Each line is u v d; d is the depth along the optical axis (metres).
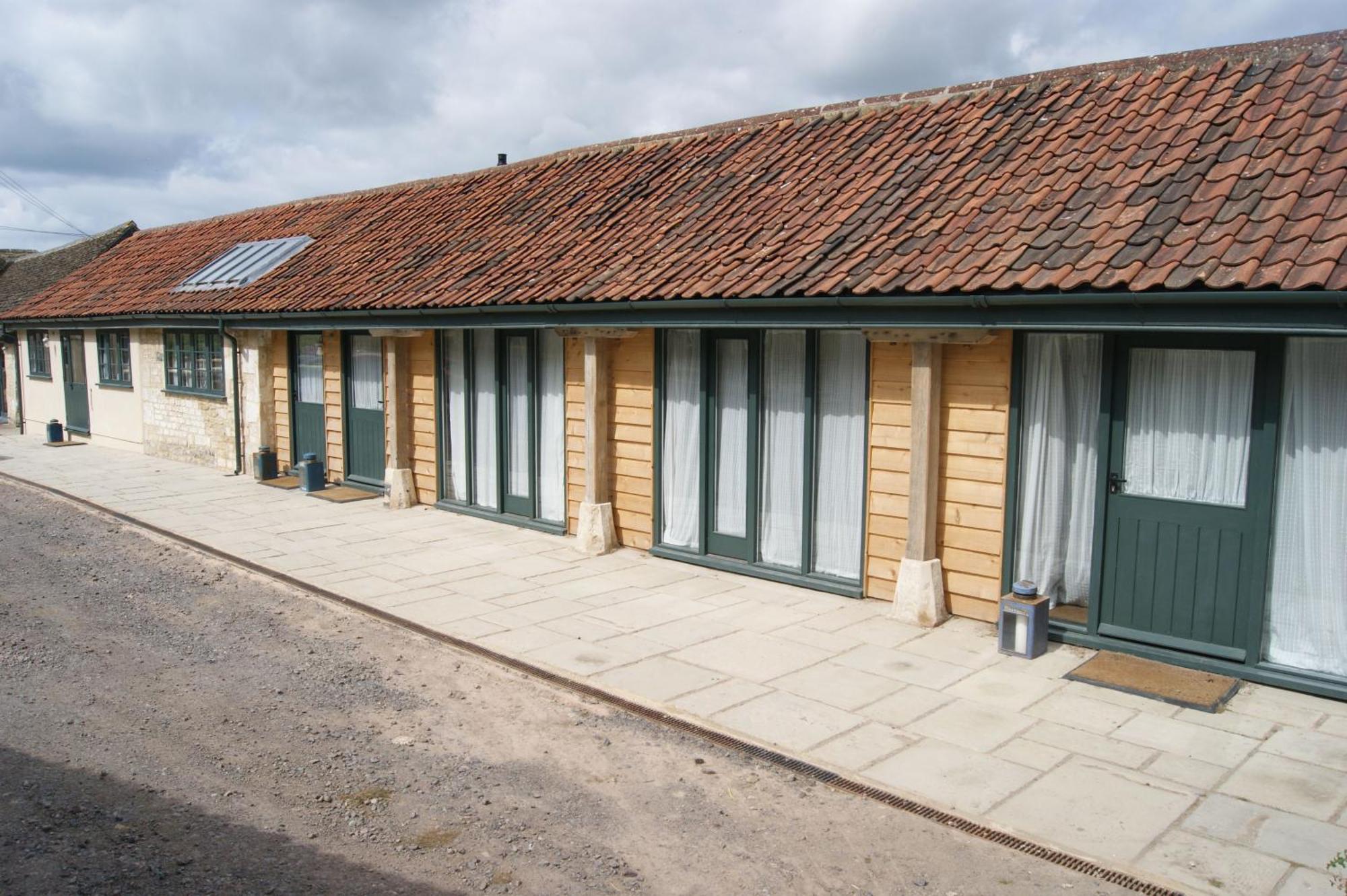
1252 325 5.45
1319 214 5.74
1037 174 7.65
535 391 11.05
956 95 9.77
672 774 5.15
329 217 16.88
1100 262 6.12
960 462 7.49
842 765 5.18
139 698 6.13
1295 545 6.05
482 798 4.85
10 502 13.46
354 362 13.86
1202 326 5.63
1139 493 6.63
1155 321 5.81
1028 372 7.16
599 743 5.55
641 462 9.87
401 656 7.08
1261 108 7.18
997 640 7.03
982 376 7.32
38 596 8.52
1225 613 6.30
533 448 11.16
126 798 4.72
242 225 19.67
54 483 14.92
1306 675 6.01
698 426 9.38
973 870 4.22
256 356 15.12
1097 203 6.88
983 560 7.44
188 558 10.13
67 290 21.34
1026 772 5.09
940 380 7.49
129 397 18.83
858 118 10.48
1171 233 6.18
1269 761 5.17
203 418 16.67
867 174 9.04
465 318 10.35
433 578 9.14
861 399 8.20
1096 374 6.91
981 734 5.55
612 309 8.82
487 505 11.92
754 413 8.87
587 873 4.17
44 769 5.02
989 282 6.43
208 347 16.42
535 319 9.65
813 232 8.38
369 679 6.57
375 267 12.84
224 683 6.45
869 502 8.09
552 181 13.12
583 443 10.47
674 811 4.74
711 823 4.62
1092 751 5.32
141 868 4.06
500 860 4.25
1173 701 5.93
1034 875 4.18
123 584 9.07
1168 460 6.50
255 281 14.84
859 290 7.00
